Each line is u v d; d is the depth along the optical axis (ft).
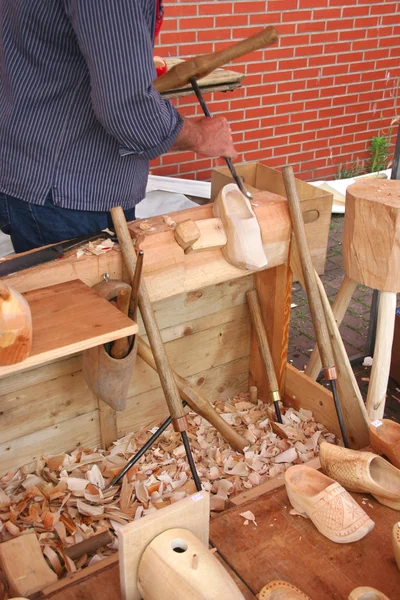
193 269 6.21
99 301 5.02
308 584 4.66
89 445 6.98
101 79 5.04
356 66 16.02
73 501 6.29
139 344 6.26
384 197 6.43
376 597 4.20
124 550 4.15
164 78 6.51
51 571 5.08
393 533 4.69
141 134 5.33
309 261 6.47
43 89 5.72
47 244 6.29
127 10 4.88
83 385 6.61
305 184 11.27
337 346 6.78
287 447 7.18
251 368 8.08
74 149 5.94
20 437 6.42
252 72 14.51
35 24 5.47
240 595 3.96
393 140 17.48
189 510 4.35
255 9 13.84
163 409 7.48
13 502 6.22
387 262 6.43
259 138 15.37
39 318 4.75
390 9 15.85
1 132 6.01
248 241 6.22
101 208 6.21
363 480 5.32
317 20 14.83
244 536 5.07
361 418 6.88
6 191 6.18
